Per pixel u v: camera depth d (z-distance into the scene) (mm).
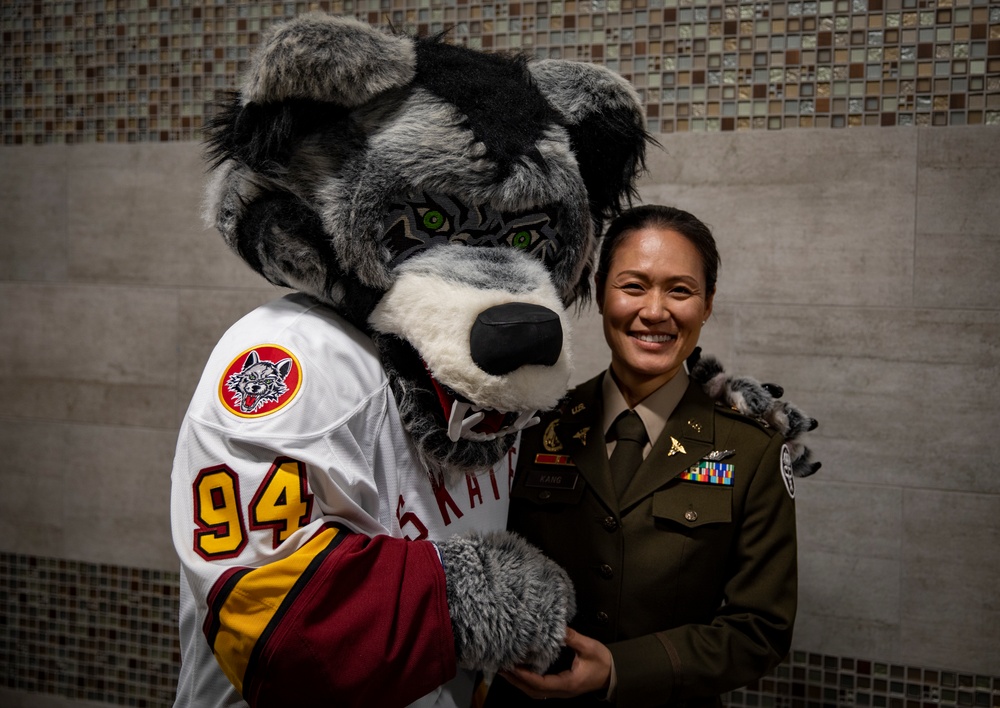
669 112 1803
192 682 1040
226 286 2043
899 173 1689
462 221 981
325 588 863
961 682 1714
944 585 1711
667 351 1179
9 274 2199
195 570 896
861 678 1766
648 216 1209
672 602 1145
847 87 1710
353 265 960
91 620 2197
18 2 2148
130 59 2078
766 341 1776
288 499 892
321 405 941
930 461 1704
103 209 2117
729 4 1760
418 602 897
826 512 1766
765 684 1818
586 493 1197
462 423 977
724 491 1159
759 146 1757
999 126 1638
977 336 1667
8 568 2256
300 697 863
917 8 1669
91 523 2180
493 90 993
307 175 958
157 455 2117
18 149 2172
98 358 2146
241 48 2008
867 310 1720
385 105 964
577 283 1215
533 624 949
